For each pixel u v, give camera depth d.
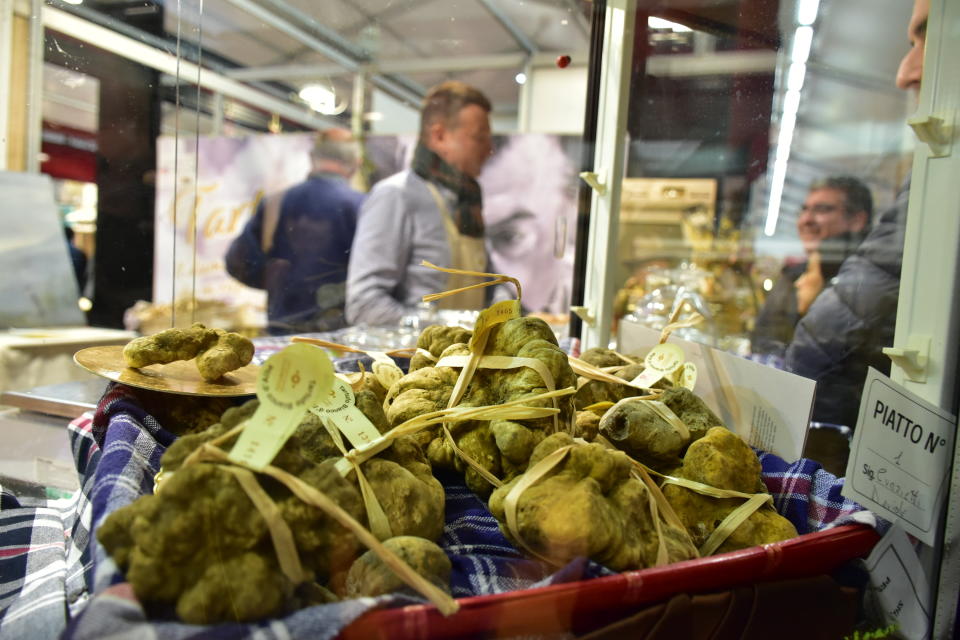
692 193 2.36
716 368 1.23
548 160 3.22
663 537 0.76
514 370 0.89
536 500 0.70
